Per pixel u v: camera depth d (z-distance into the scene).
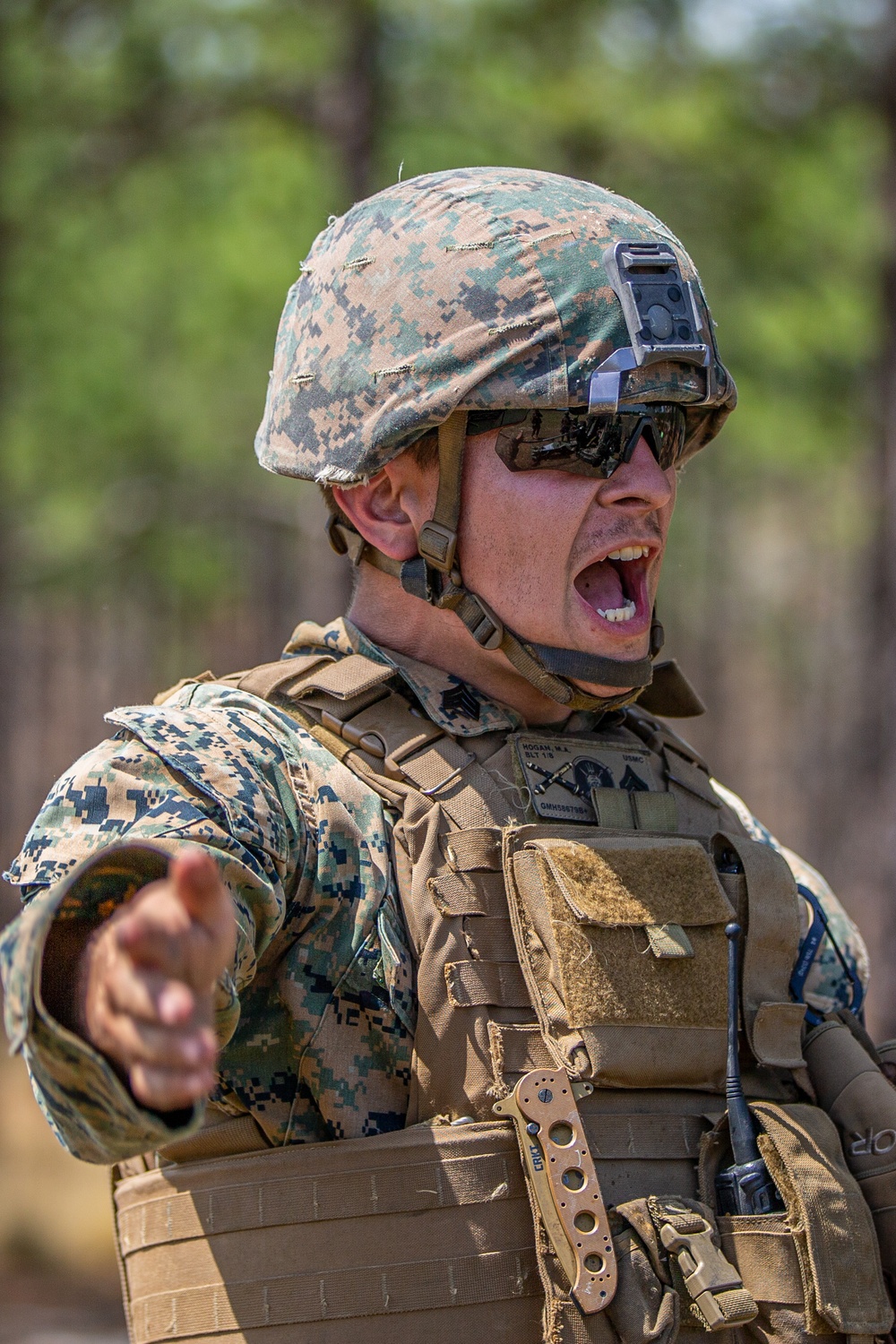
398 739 4.27
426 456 4.37
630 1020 3.98
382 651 4.53
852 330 19.64
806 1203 3.94
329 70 20.42
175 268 23.41
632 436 4.28
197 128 22.66
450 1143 3.79
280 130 22.28
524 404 4.17
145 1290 4.03
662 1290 3.79
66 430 24.09
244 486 28.58
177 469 25.50
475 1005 3.91
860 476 20.75
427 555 4.36
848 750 24.44
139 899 2.81
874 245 19.70
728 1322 3.72
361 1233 3.78
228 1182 3.91
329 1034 3.91
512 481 4.27
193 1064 2.69
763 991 4.31
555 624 4.31
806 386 20.27
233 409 25.62
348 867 3.99
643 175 20.39
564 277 4.23
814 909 4.92
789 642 45.09
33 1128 23.33
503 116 20.45
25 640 49.50
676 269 4.34
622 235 4.34
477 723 4.38
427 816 4.09
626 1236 3.82
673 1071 4.02
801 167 19.66
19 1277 17.69
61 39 21.80
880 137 19.34
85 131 22.41
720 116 19.53
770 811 49.72
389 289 4.34
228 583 28.75
